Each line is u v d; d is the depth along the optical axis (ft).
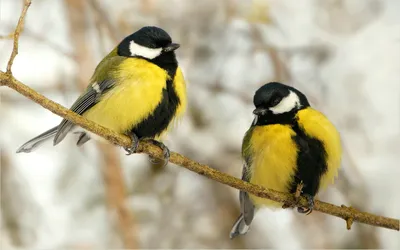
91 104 26.81
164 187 40.06
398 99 40.45
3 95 40.29
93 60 39.88
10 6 42.65
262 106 27.04
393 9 43.21
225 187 40.06
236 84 41.98
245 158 27.61
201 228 39.47
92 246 38.01
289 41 42.34
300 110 26.91
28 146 27.76
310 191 26.86
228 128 40.09
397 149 39.37
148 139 26.53
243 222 29.27
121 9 41.29
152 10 41.29
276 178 26.63
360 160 39.47
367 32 42.63
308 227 39.78
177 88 26.45
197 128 39.93
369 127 40.16
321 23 43.14
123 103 25.66
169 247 38.96
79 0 39.83
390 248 37.91
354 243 38.60
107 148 37.01
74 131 27.63
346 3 43.06
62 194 39.75
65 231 38.73
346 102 40.88
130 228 36.76
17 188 39.01
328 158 26.58
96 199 39.50
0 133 39.78
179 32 41.39
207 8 41.45
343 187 38.60
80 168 40.19
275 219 40.68
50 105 21.26
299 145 26.35
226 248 39.27
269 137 26.53
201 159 38.81
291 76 41.60
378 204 38.11
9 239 38.01
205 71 41.68
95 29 41.42
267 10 40.93
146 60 26.43
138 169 40.32
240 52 42.24
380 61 41.52
